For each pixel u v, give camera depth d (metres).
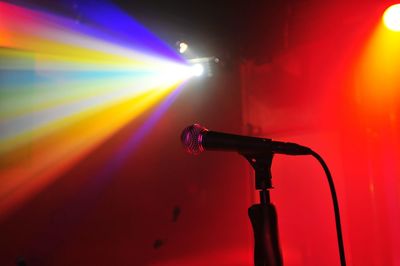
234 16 2.29
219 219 2.40
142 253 2.48
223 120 2.44
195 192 2.47
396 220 2.02
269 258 0.91
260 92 2.39
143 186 2.54
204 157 2.49
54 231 2.45
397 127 2.05
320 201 2.19
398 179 2.03
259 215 0.95
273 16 2.27
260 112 2.38
